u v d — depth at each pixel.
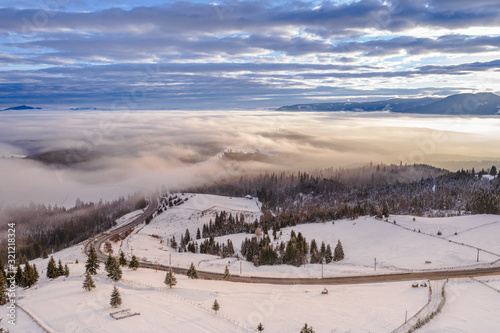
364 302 73.62
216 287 87.25
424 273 97.62
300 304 72.94
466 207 191.75
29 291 77.31
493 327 59.19
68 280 84.94
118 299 66.31
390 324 61.41
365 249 140.62
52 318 61.09
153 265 124.69
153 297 73.06
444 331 57.78
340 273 104.69
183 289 80.81
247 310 68.81
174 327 58.44
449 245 124.38
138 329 57.12
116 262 86.50
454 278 90.75
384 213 177.12
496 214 158.00
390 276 97.44
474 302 71.81
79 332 55.78
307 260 131.62
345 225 176.25
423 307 69.00
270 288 88.31
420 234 142.75
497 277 90.50
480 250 115.81
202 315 64.31
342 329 60.12
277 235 175.38
